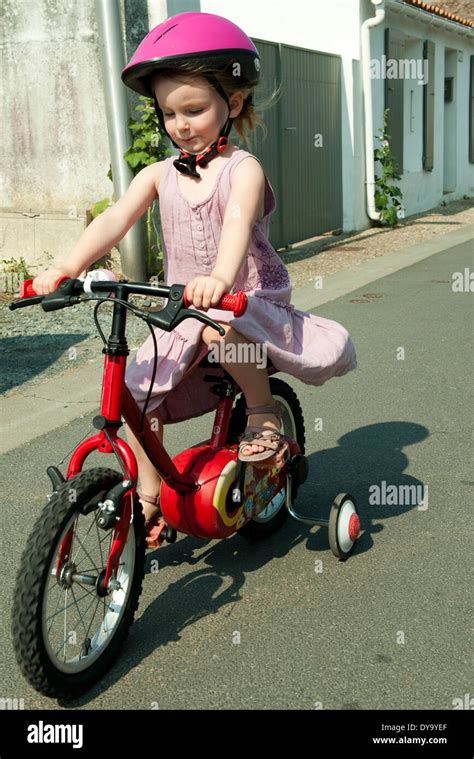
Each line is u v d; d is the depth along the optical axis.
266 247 2.86
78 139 8.96
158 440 2.67
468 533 3.43
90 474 2.41
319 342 2.97
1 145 9.34
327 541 3.42
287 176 11.09
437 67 16.14
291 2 12.71
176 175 2.78
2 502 3.85
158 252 8.55
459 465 4.12
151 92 2.73
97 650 2.55
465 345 6.38
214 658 2.66
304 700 2.46
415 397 5.19
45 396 5.34
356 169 12.98
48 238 8.92
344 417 4.87
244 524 3.03
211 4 13.29
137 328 6.85
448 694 2.46
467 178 18.69
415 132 15.66
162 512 2.87
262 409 2.86
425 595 2.97
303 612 2.90
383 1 12.32
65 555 2.39
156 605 2.97
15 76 9.04
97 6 7.93
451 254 10.77
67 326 7.02
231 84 2.63
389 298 8.16
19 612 2.27
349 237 12.56
